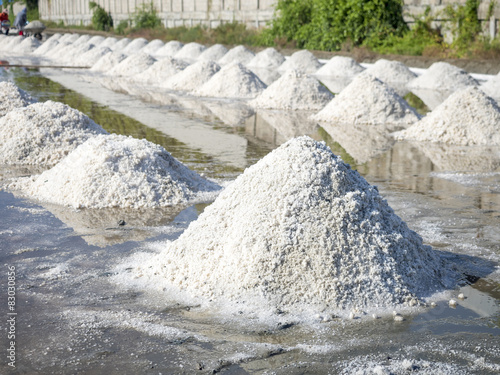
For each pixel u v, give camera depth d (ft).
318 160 14.26
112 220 17.94
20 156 25.26
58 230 16.90
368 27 80.43
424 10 76.18
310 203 13.37
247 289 12.34
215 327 11.25
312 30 87.56
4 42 117.29
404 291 12.48
